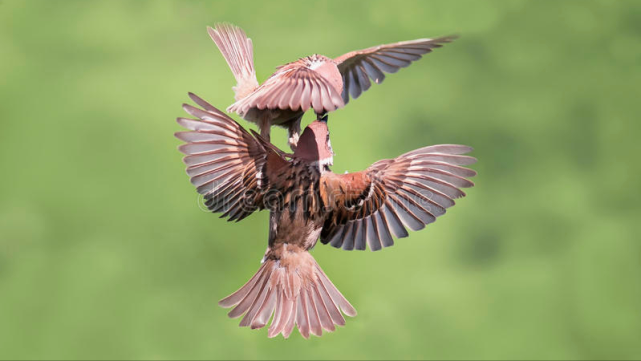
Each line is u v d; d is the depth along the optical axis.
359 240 5.65
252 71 5.73
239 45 5.73
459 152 5.65
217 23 5.73
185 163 5.59
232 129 5.60
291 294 5.64
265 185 5.62
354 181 5.64
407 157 5.65
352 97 5.75
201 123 5.59
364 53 5.71
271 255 5.65
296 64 5.64
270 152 5.62
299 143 5.64
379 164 5.65
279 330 5.64
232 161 5.61
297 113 5.66
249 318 5.64
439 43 5.70
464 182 5.64
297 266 5.64
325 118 5.65
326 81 5.53
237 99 5.71
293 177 5.62
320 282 5.65
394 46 5.71
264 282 5.65
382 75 5.74
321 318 5.64
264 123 5.65
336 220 5.65
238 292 5.64
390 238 5.65
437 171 5.65
